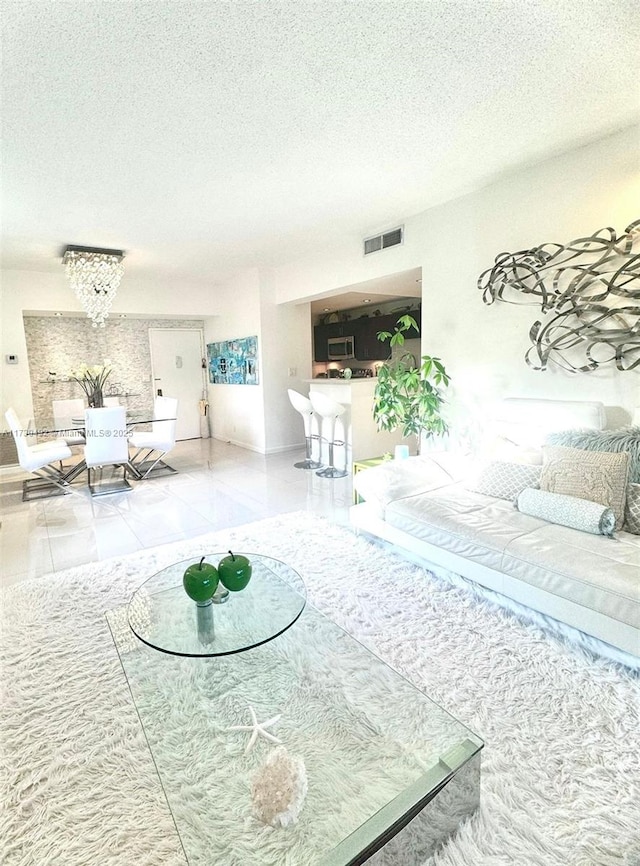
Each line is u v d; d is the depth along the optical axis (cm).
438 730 143
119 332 712
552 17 170
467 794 131
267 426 648
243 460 614
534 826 130
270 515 395
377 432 545
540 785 142
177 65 191
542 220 306
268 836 121
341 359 899
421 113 237
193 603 207
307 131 252
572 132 263
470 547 240
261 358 632
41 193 328
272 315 632
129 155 275
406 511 279
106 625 233
